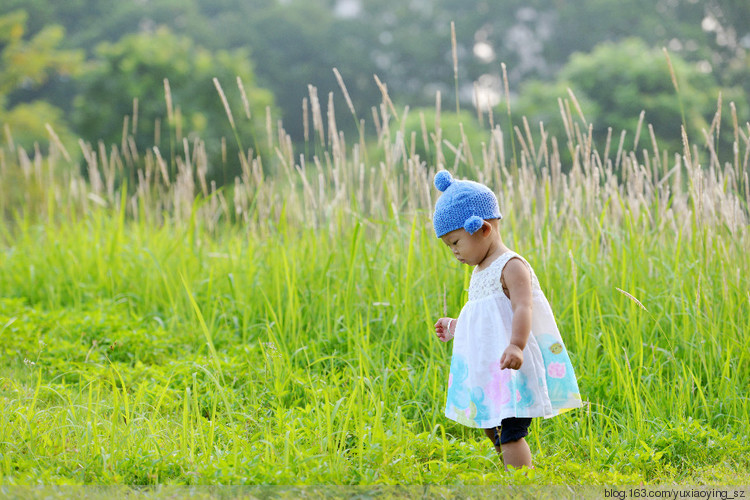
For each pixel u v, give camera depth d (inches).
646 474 145.6
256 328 239.1
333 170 256.2
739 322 202.8
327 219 255.9
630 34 1477.6
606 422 170.7
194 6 1676.9
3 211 355.6
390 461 137.6
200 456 141.3
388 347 216.1
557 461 144.4
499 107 941.2
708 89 908.6
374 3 1777.8
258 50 1598.2
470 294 146.9
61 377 199.3
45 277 291.7
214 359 185.3
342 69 1632.6
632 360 196.2
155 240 307.6
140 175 329.7
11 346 218.8
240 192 294.4
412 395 186.9
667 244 234.4
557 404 143.3
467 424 143.2
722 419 175.5
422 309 221.1
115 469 134.4
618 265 221.9
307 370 194.7
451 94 1727.4
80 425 153.9
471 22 1669.5
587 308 218.1
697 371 195.3
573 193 237.1
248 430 164.4
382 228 255.8
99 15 1620.3
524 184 241.1
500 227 245.4
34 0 1475.1
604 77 886.4
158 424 161.9
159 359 218.8
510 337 138.7
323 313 231.8
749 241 214.4
